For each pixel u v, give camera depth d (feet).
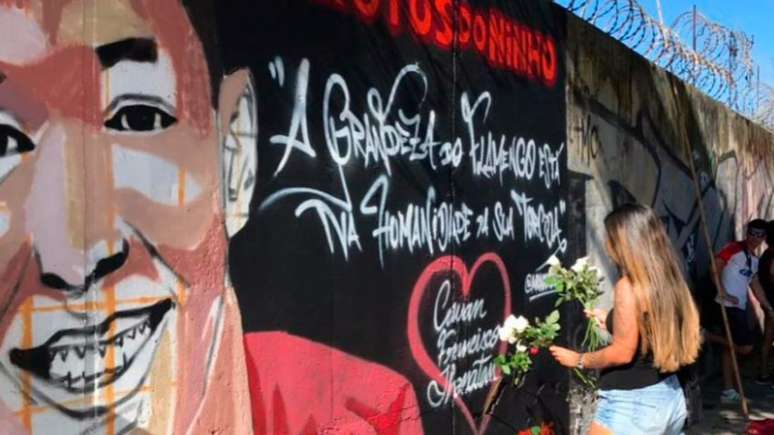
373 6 12.43
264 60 10.46
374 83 12.44
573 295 15.01
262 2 10.42
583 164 19.61
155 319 9.00
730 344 24.09
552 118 18.03
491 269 15.57
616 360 12.16
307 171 11.14
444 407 14.10
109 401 8.48
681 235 27.40
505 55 16.16
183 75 9.32
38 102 7.82
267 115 10.50
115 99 8.55
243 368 10.14
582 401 19.04
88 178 8.27
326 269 11.47
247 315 10.21
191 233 9.44
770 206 41.91
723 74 31.42
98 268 8.37
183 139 9.31
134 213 8.75
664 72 25.43
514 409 16.37
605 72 20.88
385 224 12.67
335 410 11.63
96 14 8.35
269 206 10.53
